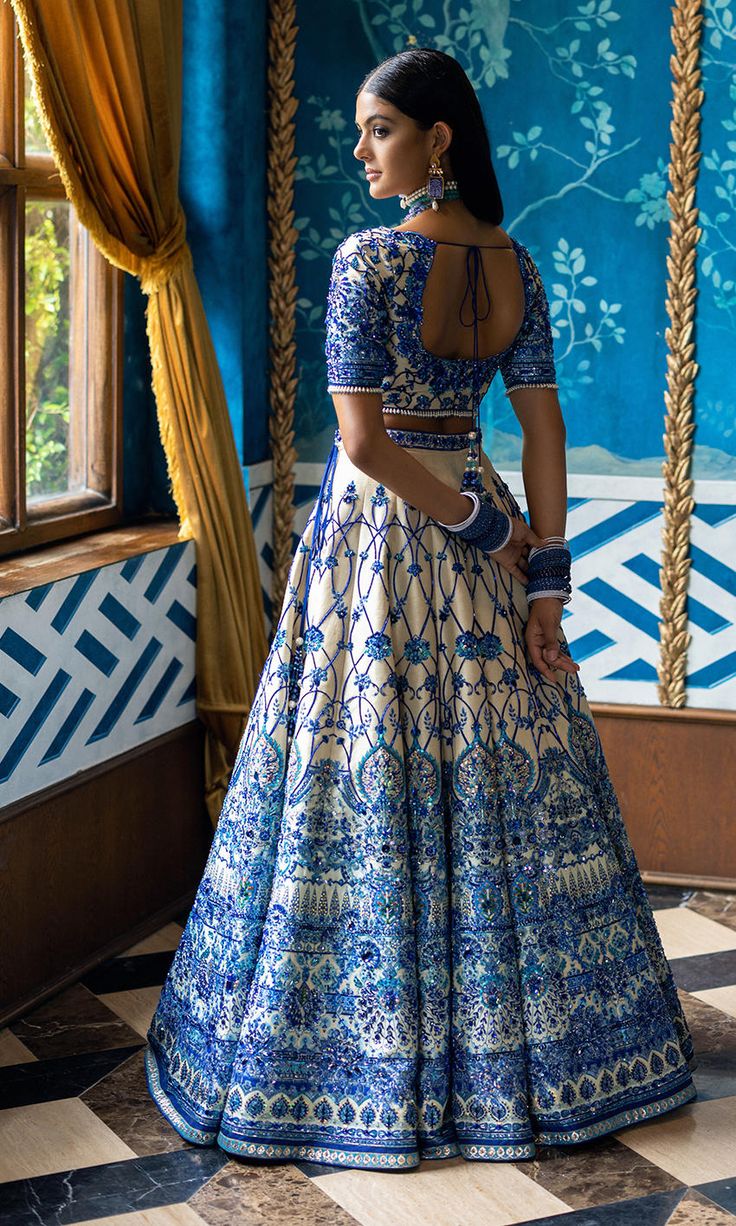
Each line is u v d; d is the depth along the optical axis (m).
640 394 3.71
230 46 3.59
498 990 2.52
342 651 2.54
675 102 3.54
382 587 2.51
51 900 3.20
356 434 2.41
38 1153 2.58
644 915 2.80
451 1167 2.53
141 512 3.83
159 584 3.46
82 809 3.28
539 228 3.70
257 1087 2.53
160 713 3.52
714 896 3.77
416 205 2.50
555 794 2.59
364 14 3.71
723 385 3.65
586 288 3.70
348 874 2.53
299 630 2.62
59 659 3.13
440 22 3.67
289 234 3.84
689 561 3.73
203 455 3.55
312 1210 2.41
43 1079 2.84
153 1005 3.16
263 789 2.61
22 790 3.06
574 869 2.59
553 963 2.55
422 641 2.52
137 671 3.41
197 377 3.53
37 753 3.09
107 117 3.20
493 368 2.63
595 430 3.75
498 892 2.52
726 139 3.54
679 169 3.56
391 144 2.46
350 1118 2.52
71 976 3.25
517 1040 2.53
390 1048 2.50
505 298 2.56
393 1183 2.48
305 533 2.64
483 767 2.52
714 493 3.69
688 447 3.68
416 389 2.50
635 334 3.69
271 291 3.87
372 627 2.50
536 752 2.57
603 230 3.66
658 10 3.53
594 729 2.76
